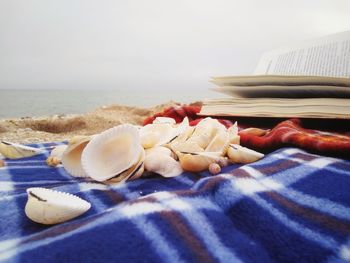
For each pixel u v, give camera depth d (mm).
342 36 342
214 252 98
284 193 137
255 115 291
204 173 185
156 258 93
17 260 93
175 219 111
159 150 195
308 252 99
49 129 781
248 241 107
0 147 264
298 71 367
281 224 113
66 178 201
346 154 180
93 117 862
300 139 204
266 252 103
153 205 119
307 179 149
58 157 236
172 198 128
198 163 184
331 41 355
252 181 143
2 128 706
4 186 182
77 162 193
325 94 262
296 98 297
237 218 123
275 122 300
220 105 332
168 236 102
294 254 100
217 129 220
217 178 145
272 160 182
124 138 177
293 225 112
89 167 168
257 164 175
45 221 121
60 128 788
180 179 177
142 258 93
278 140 222
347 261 94
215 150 206
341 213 117
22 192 166
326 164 167
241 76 293
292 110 269
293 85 270
